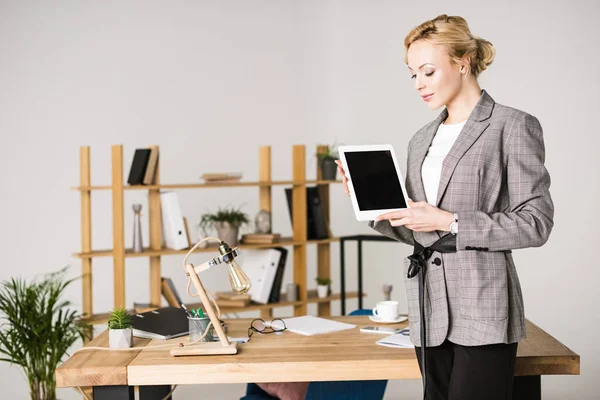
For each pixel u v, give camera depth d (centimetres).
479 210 182
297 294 490
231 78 604
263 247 480
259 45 618
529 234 175
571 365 218
